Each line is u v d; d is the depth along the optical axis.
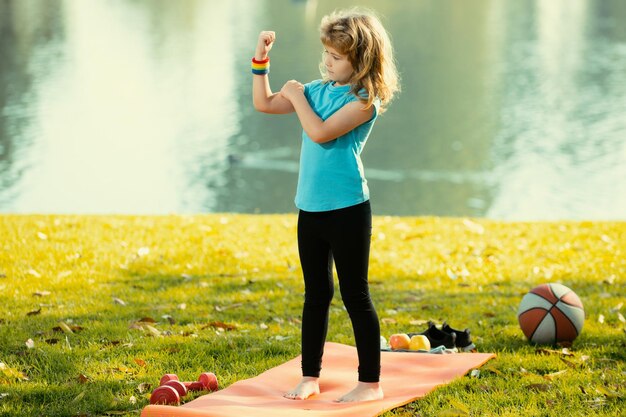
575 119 66.56
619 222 13.25
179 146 58.53
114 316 6.97
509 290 8.27
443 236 11.51
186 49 97.50
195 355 5.90
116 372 5.41
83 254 9.45
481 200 46.06
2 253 9.32
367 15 4.70
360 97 4.59
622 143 59.09
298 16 124.19
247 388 5.04
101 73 82.06
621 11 133.88
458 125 65.50
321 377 5.29
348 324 6.85
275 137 61.25
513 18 125.62
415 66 88.75
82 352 5.83
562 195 46.75
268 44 4.92
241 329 6.66
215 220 12.40
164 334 6.45
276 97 4.98
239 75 84.12
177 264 9.20
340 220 4.67
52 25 105.69
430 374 5.31
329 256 4.88
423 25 116.38
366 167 53.88
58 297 7.61
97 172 50.81
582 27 117.44
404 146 59.59
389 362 5.55
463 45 101.50
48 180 48.31
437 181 50.41
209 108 70.75
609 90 77.00
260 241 10.71
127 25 111.69
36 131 59.47
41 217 12.44
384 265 9.45
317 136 4.59
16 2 120.75
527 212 43.38
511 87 78.88
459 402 4.57
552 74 84.56
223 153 56.78
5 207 42.31
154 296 7.76
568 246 10.73
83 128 61.75
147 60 90.50
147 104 71.38
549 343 6.17
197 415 4.34
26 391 4.98
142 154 55.94
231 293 7.93
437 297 7.98
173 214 13.34
